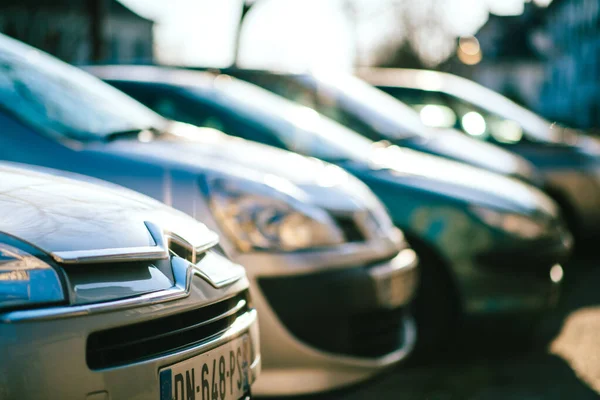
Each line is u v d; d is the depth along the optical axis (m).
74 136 4.00
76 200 2.46
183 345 2.32
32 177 2.64
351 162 5.44
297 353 3.63
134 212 2.54
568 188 9.35
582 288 8.06
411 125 7.72
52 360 1.94
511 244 5.23
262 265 3.60
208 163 3.93
